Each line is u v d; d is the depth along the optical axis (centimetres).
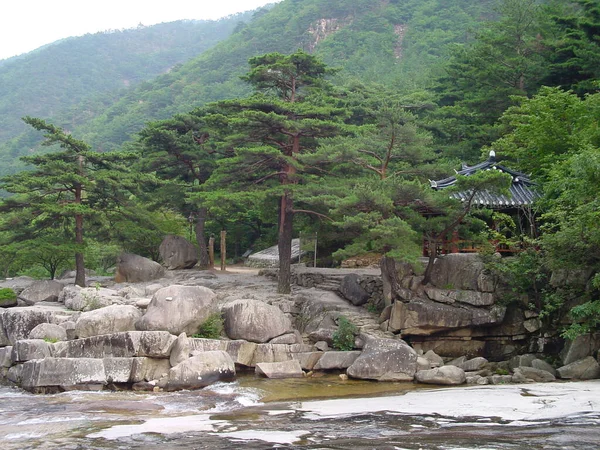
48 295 3528
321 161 3262
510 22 4788
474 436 1485
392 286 2998
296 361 2673
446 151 4688
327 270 3834
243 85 11388
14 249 3556
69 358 2306
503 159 4112
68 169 3647
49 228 4016
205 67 13250
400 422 1659
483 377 2472
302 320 3100
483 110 4838
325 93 3788
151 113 11556
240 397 2097
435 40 10244
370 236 2872
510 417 1684
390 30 11762
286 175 3456
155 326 2575
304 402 2019
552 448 1363
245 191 3397
